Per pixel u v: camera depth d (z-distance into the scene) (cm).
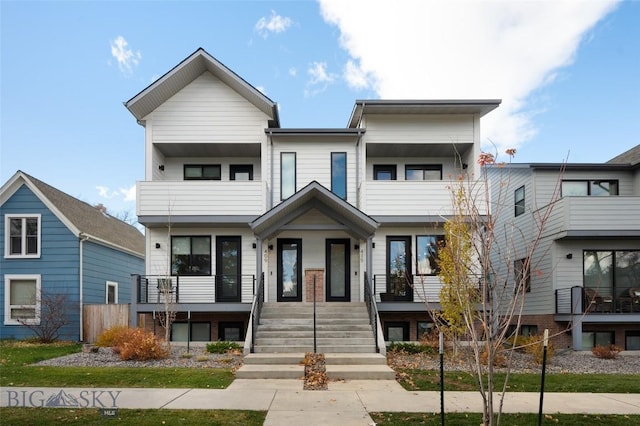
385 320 1655
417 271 1719
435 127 1773
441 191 1692
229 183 1691
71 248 1889
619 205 1719
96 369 1089
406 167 1917
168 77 1675
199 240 1759
